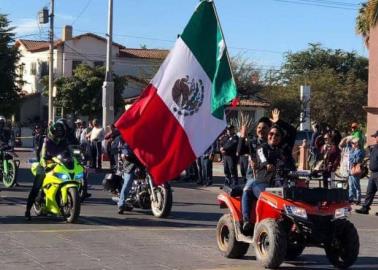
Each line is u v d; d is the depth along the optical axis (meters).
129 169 14.08
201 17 10.48
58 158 12.73
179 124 10.33
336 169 20.02
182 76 10.39
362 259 10.12
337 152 19.45
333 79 63.34
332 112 61.69
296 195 8.80
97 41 65.12
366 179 26.83
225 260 9.54
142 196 14.17
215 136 10.46
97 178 23.78
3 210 14.38
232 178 20.44
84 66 57.47
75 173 12.73
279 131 9.35
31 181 21.66
